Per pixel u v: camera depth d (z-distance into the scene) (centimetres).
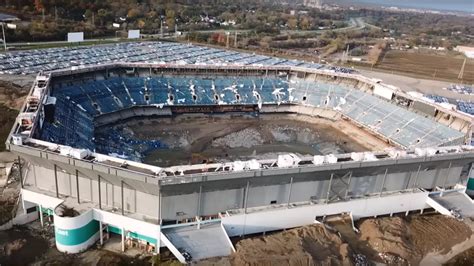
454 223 7325
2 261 5662
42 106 8031
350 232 6888
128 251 6153
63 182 6344
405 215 7812
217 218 6394
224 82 13750
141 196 6059
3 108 10606
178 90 12950
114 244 6288
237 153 10312
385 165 7131
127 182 5891
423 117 11706
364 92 13575
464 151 7944
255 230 6650
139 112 12031
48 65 14162
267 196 6694
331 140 11750
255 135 11656
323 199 7131
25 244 6047
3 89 11744
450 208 7688
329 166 6644
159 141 10531
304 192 6931
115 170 5753
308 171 6556
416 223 7369
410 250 6494
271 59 19450
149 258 6003
